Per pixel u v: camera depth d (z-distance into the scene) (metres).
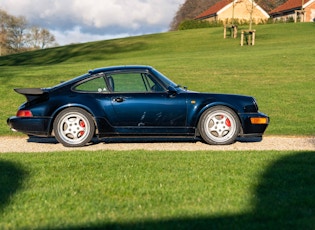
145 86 8.06
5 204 4.09
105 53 40.06
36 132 8.00
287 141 8.49
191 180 4.87
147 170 5.36
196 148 7.74
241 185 4.65
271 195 4.29
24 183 4.79
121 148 7.84
